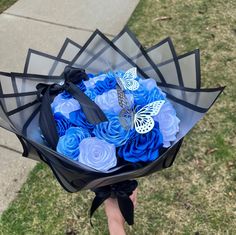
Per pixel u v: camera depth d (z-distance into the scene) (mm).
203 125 2861
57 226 2387
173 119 1204
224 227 2352
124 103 1181
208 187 2531
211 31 3697
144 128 1141
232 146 2740
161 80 1388
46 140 1192
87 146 1127
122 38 1461
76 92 1235
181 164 2645
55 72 1450
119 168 1132
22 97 1322
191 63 1295
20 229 2387
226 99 3041
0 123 1194
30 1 4172
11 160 2697
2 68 3424
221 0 4070
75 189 1228
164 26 3789
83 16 3957
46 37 3738
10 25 3889
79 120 1185
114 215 1483
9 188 2566
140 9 4008
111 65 1476
